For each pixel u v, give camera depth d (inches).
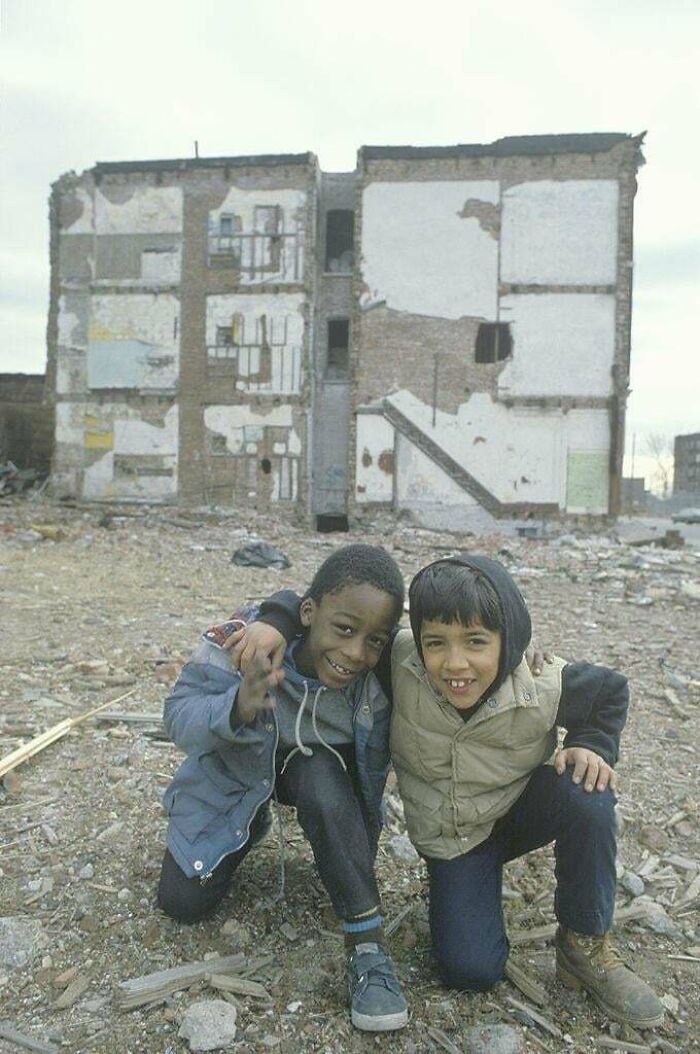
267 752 86.3
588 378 716.0
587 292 714.2
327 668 79.4
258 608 93.7
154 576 355.3
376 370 737.6
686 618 291.4
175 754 139.7
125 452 768.9
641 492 2245.3
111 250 768.3
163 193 759.7
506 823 89.0
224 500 754.8
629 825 123.8
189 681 90.0
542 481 722.2
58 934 89.5
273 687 85.0
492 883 85.4
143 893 97.4
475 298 725.9
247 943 89.0
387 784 131.6
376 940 79.4
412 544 546.6
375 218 733.9
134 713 159.6
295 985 82.3
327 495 767.7
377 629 77.5
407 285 732.7
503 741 80.7
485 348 729.6
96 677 186.1
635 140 701.3
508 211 720.3
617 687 82.6
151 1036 74.5
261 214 746.8
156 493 765.3
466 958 80.1
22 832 111.7
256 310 748.6
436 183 726.5
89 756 138.5
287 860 107.5
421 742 82.7
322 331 769.6
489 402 725.9
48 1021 76.4
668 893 105.7
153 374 764.6
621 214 709.9
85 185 770.8
